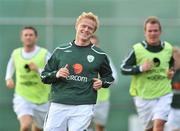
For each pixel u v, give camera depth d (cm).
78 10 4397
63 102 2386
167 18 4388
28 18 4397
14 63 3170
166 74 2895
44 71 2425
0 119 4403
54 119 2402
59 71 2359
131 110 4381
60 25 4394
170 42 4384
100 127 3672
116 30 4397
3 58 4397
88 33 2395
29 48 3152
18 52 3158
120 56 4397
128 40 4397
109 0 4388
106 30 4397
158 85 2895
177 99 3591
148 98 2906
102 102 3616
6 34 4397
